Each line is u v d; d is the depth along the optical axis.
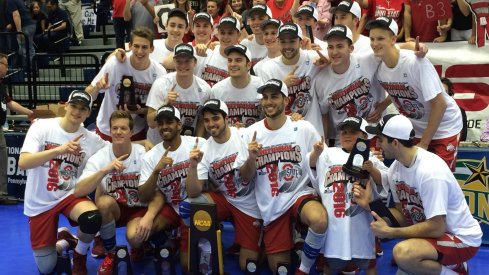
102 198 4.44
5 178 6.95
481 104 6.44
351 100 4.79
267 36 5.11
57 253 4.61
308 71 4.89
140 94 5.17
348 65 4.73
